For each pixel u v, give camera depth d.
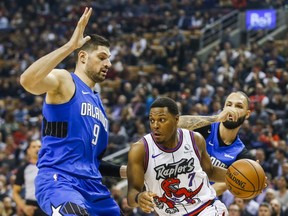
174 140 5.59
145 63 22.28
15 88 22.09
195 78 19.09
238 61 19.42
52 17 27.14
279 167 12.62
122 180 14.38
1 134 17.92
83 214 5.18
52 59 5.12
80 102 5.51
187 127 6.02
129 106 17.81
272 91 16.72
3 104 20.89
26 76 5.12
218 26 23.52
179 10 25.52
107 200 5.64
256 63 18.89
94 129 5.58
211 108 16.42
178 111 5.54
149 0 27.45
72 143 5.46
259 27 21.94
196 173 5.63
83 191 5.45
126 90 19.44
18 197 9.34
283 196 11.30
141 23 25.41
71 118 5.46
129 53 22.64
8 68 23.55
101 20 25.92
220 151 6.68
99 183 5.61
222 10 24.75
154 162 5.57
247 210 10.67
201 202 5.66
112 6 27.28
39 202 5.43
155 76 20.22
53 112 5.47
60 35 25.67
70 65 21.81
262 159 12.66
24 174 9.25
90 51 5.62
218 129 6.65
